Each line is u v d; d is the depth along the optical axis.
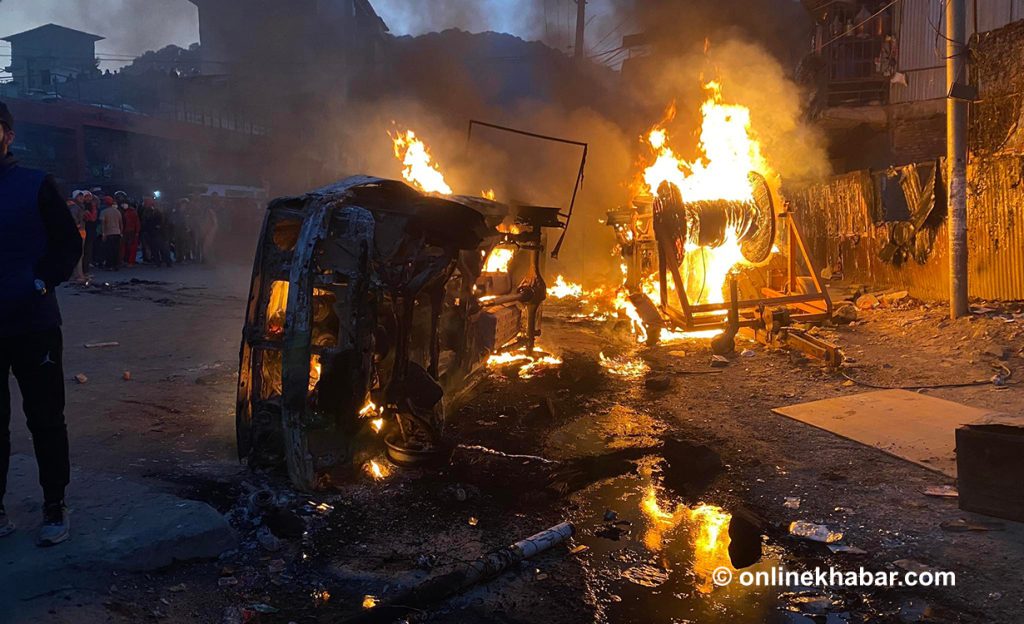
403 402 4.28
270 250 4.07
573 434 5.20
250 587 3.05
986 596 2.95
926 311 9.65
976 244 9.88
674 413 5.74
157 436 4.93
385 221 4.17
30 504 3.48
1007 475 3.60
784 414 5.57
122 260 19.25
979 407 5.60
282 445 4.17
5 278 2.96
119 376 6.71
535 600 3.01
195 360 7.43
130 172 26.95
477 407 5.88
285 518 3.54
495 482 4.21
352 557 3.33
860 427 5.14
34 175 3.03
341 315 3.87
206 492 3.96
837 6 17.38
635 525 3.73
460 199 5.55
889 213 12.37
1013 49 9.88
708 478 4.36
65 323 9.83
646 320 8.69
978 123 10.36
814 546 3.46
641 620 2.86
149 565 3.11
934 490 4.00
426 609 2.91
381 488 4.11
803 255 9.58
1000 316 8.45
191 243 21.19
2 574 2.83
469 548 3.43
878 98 17.16
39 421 3.06
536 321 7.81
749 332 8.90
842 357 7.13
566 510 3.90
